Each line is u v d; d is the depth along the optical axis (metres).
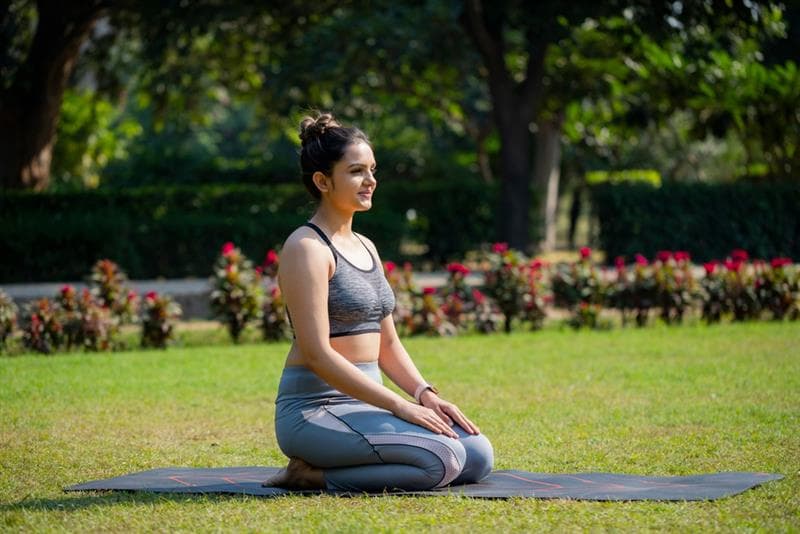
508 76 19.52
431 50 21.12
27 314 11.16
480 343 11.22
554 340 11.38
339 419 4.76
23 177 19.56
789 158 21.56
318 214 4.99
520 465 5.59
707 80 21.14
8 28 19.12
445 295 12.45
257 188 20.67
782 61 23.69
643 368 9.16
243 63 23.30
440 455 4.68
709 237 20.42
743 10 16.16
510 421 6.91
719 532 4.03
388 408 4.75
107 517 4.39
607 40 21.11
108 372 9.17
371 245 5.16
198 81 24.62
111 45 21.58
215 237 18.33
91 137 26.64
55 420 6.98
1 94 19.25
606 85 22.92
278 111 23.59
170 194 20.06
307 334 4.73
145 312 11.35
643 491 4.68
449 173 25.72
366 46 20.53
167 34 18.44
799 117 20.88
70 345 11.00
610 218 20.28
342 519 4.25
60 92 19.56
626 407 7.31
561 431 6.53
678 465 5.48
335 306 4.85
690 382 8.34
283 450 4.91
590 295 12.57
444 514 4.31
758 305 12.91
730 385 8.15
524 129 19.78
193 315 14.31
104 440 6.35
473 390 8.20
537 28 16.98
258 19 20.56
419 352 10.51
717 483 4.84
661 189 20.19
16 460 5.77
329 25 20.78
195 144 38.88
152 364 9.69
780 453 5.70
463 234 21.50
